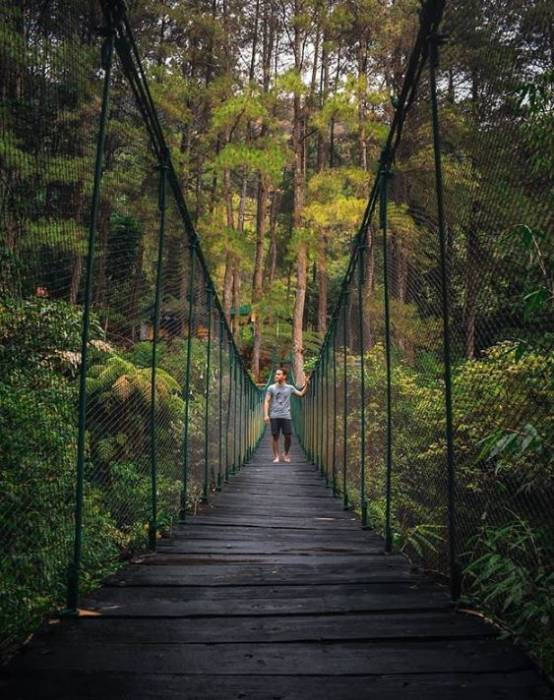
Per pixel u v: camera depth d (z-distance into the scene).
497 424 2.09
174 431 5.27
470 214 2.17
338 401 7.06
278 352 25.03
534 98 1.66
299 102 15.71
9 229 2.15
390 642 1.65
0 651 1.62
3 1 2.07
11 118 2.11
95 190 2.07
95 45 2.80
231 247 13.40
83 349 2.03
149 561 2.68
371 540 3.30
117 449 4.02
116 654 1.55
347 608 1.95
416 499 3.64
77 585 1.91
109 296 4.15
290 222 23.95
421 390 3.23
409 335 3.37
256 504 4.74
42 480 2.46
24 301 2.40
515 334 1.91
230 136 14.88
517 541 1.99
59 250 2.51
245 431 8.68
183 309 5.34
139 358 4.67
